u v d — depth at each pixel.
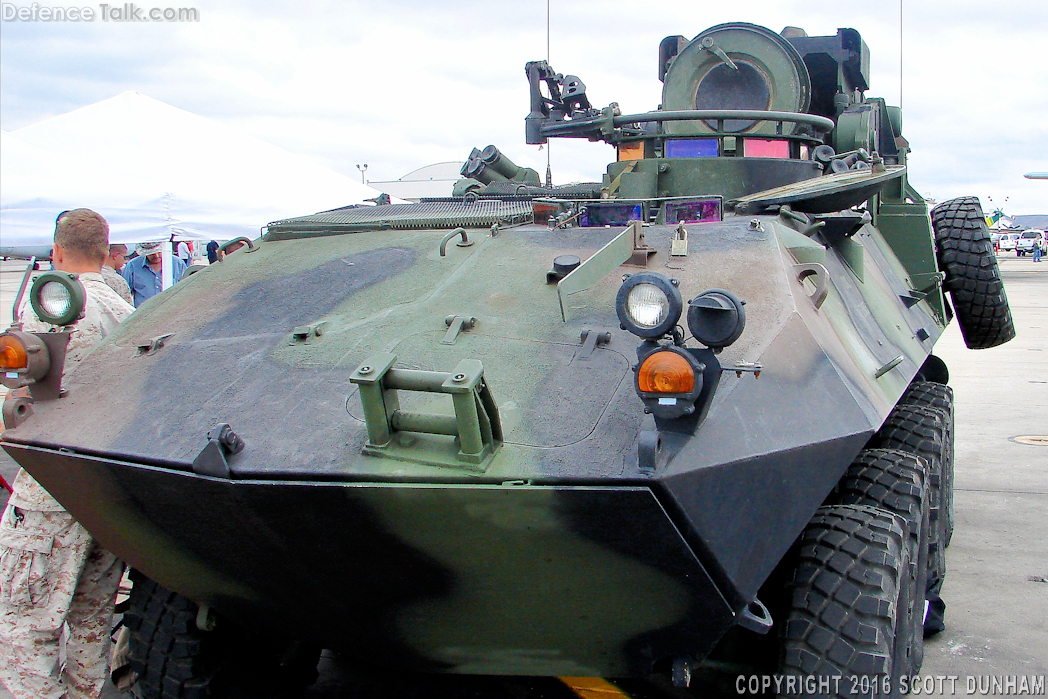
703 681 4.55
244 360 3.60
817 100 8.03
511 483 2.69
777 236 3.75
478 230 4.38
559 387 3.04
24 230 8.79
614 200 4.14
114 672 4.38
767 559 2.99
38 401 3.65
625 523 2.67
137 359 3.79
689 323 2.64
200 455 3.00
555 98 6.14
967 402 12.29
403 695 4.53
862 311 4.32
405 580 3.10
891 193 6.68
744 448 2.74
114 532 3.58
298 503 2.89
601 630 3.15
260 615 3.65
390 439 2.89
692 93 6.37
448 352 3.34
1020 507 7.49
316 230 4.82
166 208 9.12
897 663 3.34
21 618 4.07
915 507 3.79
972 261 6.99
